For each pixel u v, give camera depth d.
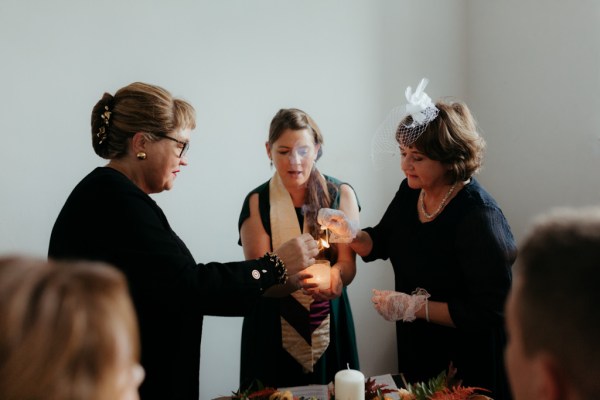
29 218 2.23
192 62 2.38
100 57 2.25
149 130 1.29
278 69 2.52
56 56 2.20
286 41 2.51
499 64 2.63
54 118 2.22
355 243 1.76
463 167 1.47
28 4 2.14
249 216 1.79
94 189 1.24
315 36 2.55
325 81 2.60
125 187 1.25
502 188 2.68
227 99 2.46
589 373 0.44
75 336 0.42
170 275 1.24
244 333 1.86
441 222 1.50
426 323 1.58
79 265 0.49
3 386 0.40
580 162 2.28
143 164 1.33
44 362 0.41
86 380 0.42
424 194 1.63
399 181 2.79
